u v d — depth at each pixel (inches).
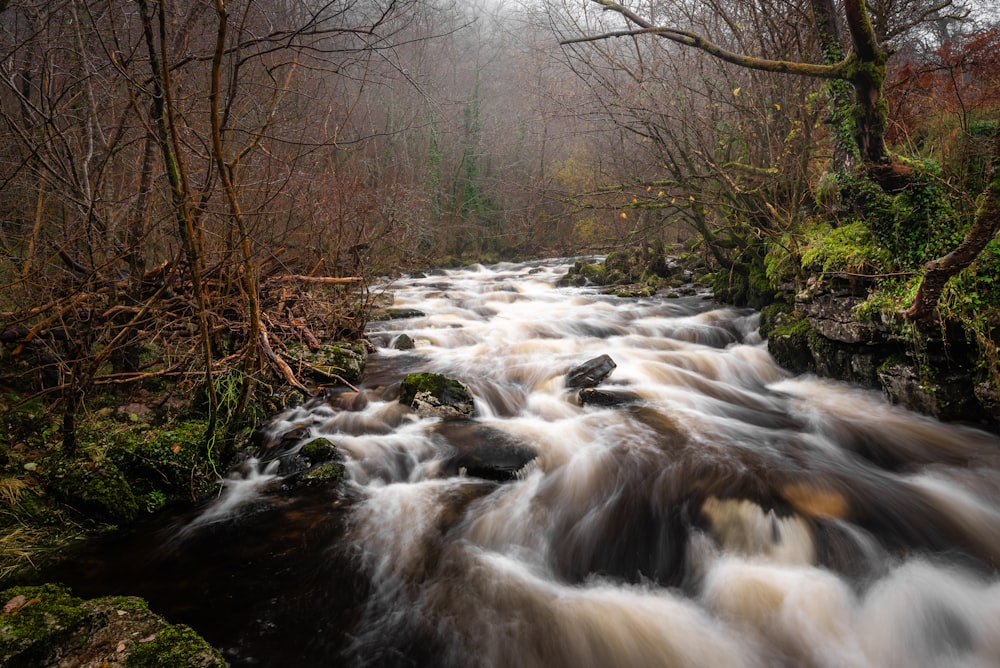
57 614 108.3
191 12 242.7
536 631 139.7
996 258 199.8
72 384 177.3
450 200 983.6
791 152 358.3
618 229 757.9
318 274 350.9
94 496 168.7
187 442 193.9
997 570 156.3
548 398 282.4
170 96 157.1
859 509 178.7
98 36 210.2
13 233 235.6
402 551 167.2
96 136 249.3
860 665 132.3
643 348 369.1
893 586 151.5
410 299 563.2
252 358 200.8
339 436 233.5
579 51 426.3
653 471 204.7
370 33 224.2
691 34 220.8
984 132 229.6
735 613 146.4
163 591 146.8
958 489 190.1
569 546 173.8
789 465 204.5
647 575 163.3
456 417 255.1
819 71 217.9
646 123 417.7
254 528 174.9
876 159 232.5
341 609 144.1
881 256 247.1
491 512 185.8
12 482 164.1
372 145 518.6
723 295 486.9
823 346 288.2
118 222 213.8
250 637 133.3
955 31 408.8
